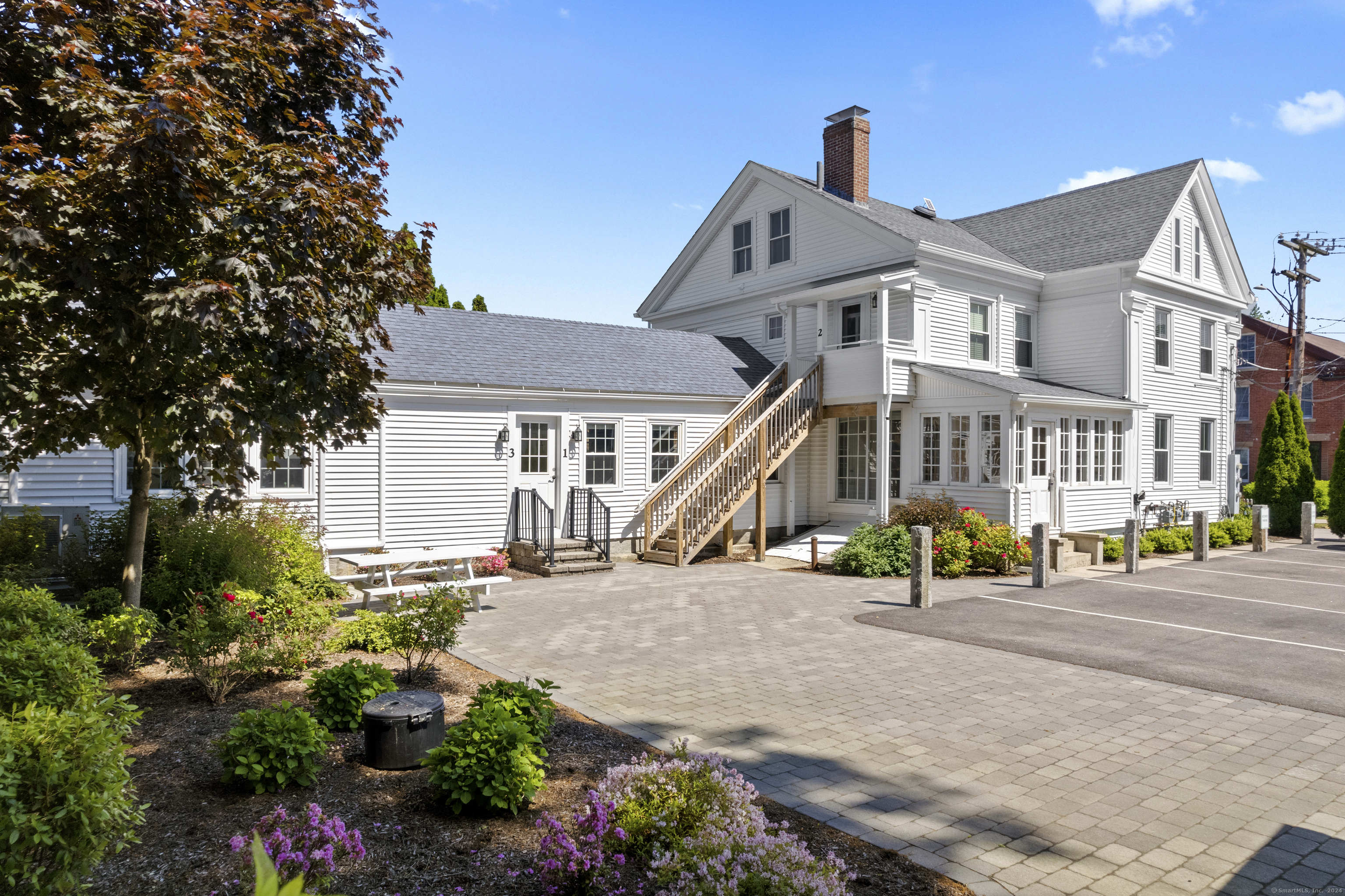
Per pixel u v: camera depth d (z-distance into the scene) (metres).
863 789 5.27
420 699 5.51
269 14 6.88
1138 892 4.04
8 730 3.14
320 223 6.46
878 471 17.70
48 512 11.17
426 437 14.55
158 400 6.32
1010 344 20.98
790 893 3.32
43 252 5.75
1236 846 4.54
